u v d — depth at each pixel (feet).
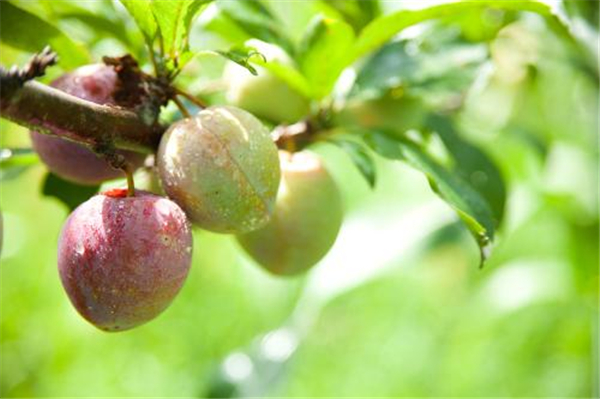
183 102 1.52
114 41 1.66
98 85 1.31
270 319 3.74
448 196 1.38
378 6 1.77
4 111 1.11
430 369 3.76
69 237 1.19
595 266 2.55
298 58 1.55
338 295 2.34
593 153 2.54
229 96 1.65
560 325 3.15
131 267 1.17
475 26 1.83
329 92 1.58
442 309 3.83
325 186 1.48
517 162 2.59
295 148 1.60
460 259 3.28
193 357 3.92
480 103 2.35
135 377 3.80
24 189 3.76
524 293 2.75
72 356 3.67
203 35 1.73
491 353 3.48
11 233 3.68
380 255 2.40
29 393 3.58
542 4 1.37
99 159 1.34
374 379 3.83
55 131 1.16
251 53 1.25
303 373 3.77
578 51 2.14
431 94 1.75
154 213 1.18
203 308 4.00
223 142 1.23
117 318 1.19
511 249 3.01
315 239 1.47
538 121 2.41
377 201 2.95
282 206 1.45
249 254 1.50
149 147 1.26
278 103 1.61
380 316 3.96
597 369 2.77
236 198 1.24
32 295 3.83
